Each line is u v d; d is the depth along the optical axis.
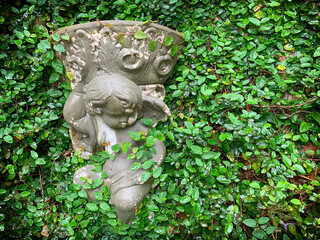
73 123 1.51
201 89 1.47
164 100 1.62
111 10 1.69
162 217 1.51
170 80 1.65
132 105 1.33
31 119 1.65
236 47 1.63
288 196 1.51
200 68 1.59
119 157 1.49
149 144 1.36
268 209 1.43
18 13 1.60
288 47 1.57
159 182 1.51
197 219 1.45
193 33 1.64
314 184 1.38
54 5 1.68
